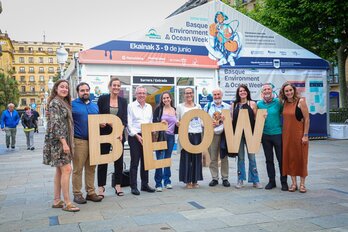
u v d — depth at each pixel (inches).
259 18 832.9
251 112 257.3
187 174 253.9
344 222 175.6
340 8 618.8
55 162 198.2
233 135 253.3
